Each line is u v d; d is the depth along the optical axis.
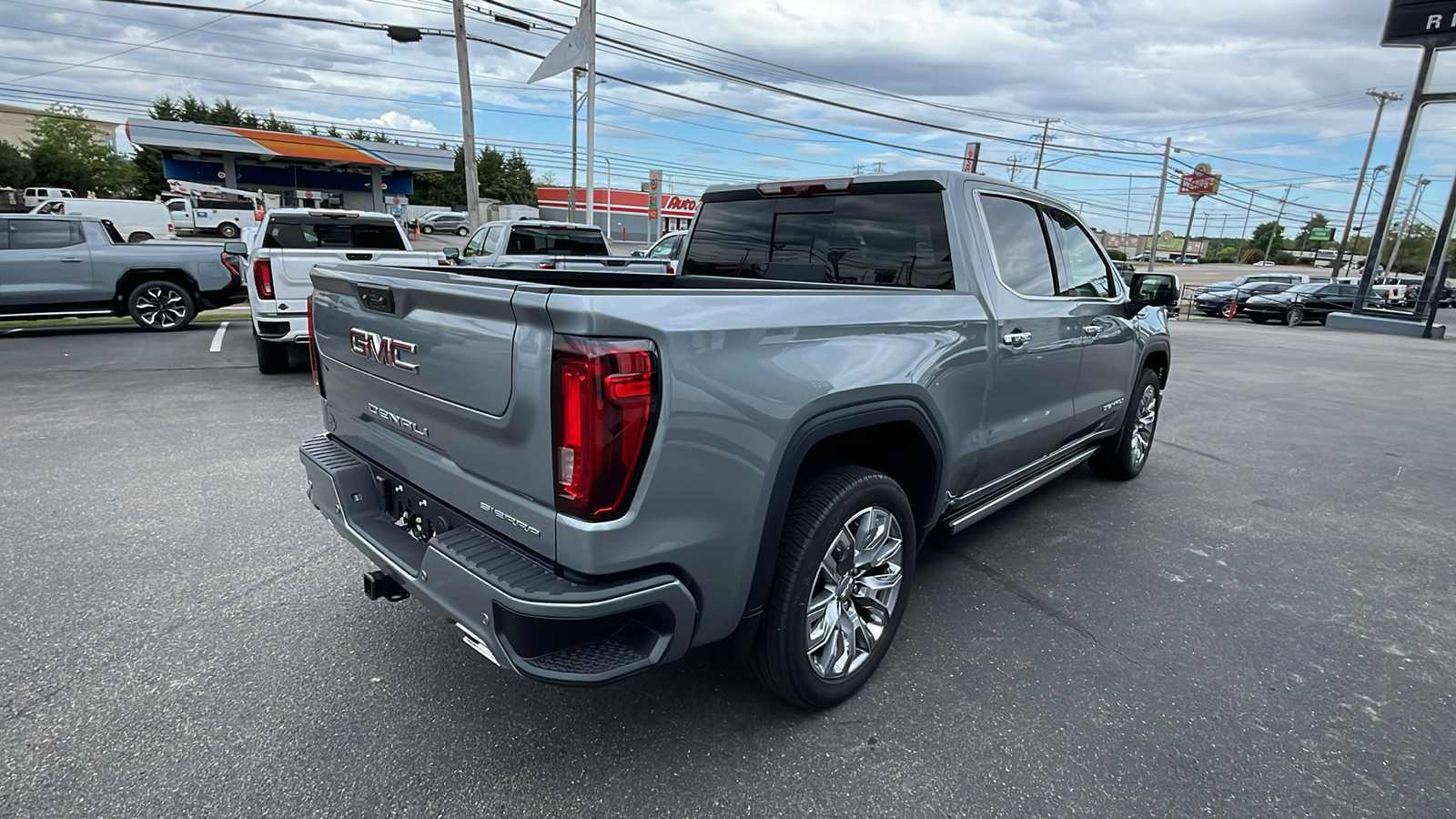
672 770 2.30
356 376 2.68
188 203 36.34
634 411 1.82
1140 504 4.95
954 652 3.04
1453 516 4.93
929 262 3.21
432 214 48.22
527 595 1.85
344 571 3.55
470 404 2.09
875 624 2.76
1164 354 5.35
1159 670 2.96
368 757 2.32
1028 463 3.88
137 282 11.38
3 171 62.41
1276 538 4.42
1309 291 25.66
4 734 2.37
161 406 6.73
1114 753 2.45
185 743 2.36
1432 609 3.56
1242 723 2.63
